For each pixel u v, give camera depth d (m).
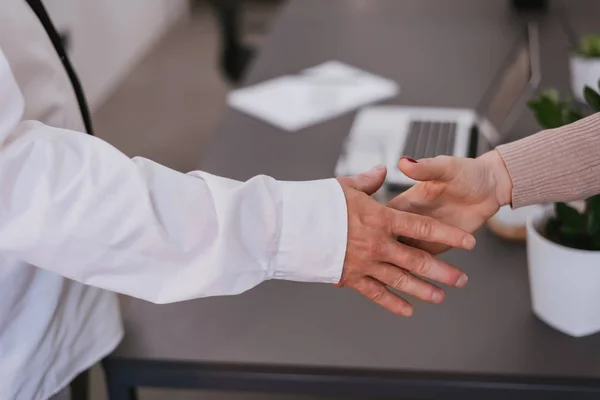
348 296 1.11
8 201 0.73
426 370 0.95
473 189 0.91
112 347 0.99
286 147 1.53
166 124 3.51
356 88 1.77
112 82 3.98
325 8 2.38
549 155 0.89
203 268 0.78
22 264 0.84
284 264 0.81
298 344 1.01
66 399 0.99
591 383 0.93
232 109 1.71
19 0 0.87
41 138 0.75
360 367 0.96
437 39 2.08
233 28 2.56
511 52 1.91
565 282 0.96
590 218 0.95
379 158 1.39
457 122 1.48
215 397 1.62
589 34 2.04
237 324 1.05
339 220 0.81
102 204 0.75
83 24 3.58
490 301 1.07
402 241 0.95
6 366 0.86
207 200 0.79
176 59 4.32
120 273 0.78
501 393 0.95
